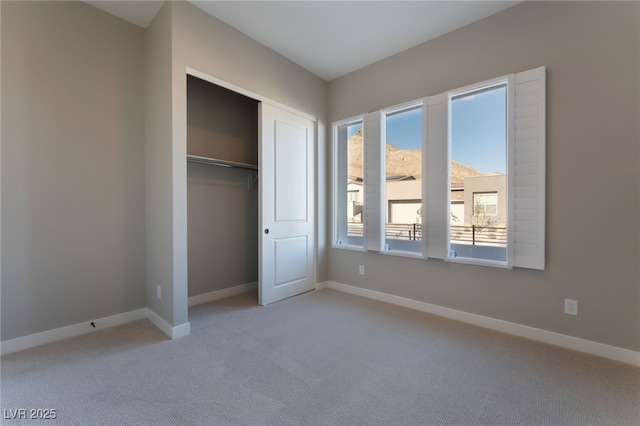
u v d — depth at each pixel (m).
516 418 1.43
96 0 2.35
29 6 2.13
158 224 2.52
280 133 3.23
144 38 2.72
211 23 2.55
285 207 3.32
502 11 2.43
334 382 1.72
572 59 2.11
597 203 2.03
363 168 3.39
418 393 1.62
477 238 2.62
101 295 2.50
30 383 1.69
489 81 2.48
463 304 2.67
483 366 1.90
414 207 3.06
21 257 2.12
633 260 1.92
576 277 2.11
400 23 2.62
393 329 2.49
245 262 3.72
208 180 3.34
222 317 2.77
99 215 2.48
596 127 2.02
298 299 3.32
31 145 2.15
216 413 1.46
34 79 2.15
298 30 2.76
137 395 1.59
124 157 2.62
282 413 1.46
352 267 3.58
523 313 2.35
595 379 1.75
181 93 2.34
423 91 2.92
